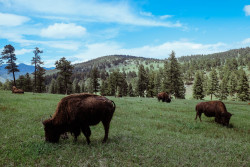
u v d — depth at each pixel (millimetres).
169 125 9555
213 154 5363
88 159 4598
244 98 62750
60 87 73375
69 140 6074
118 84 72250
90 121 5754
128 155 4902
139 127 8523
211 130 8953
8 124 7320
